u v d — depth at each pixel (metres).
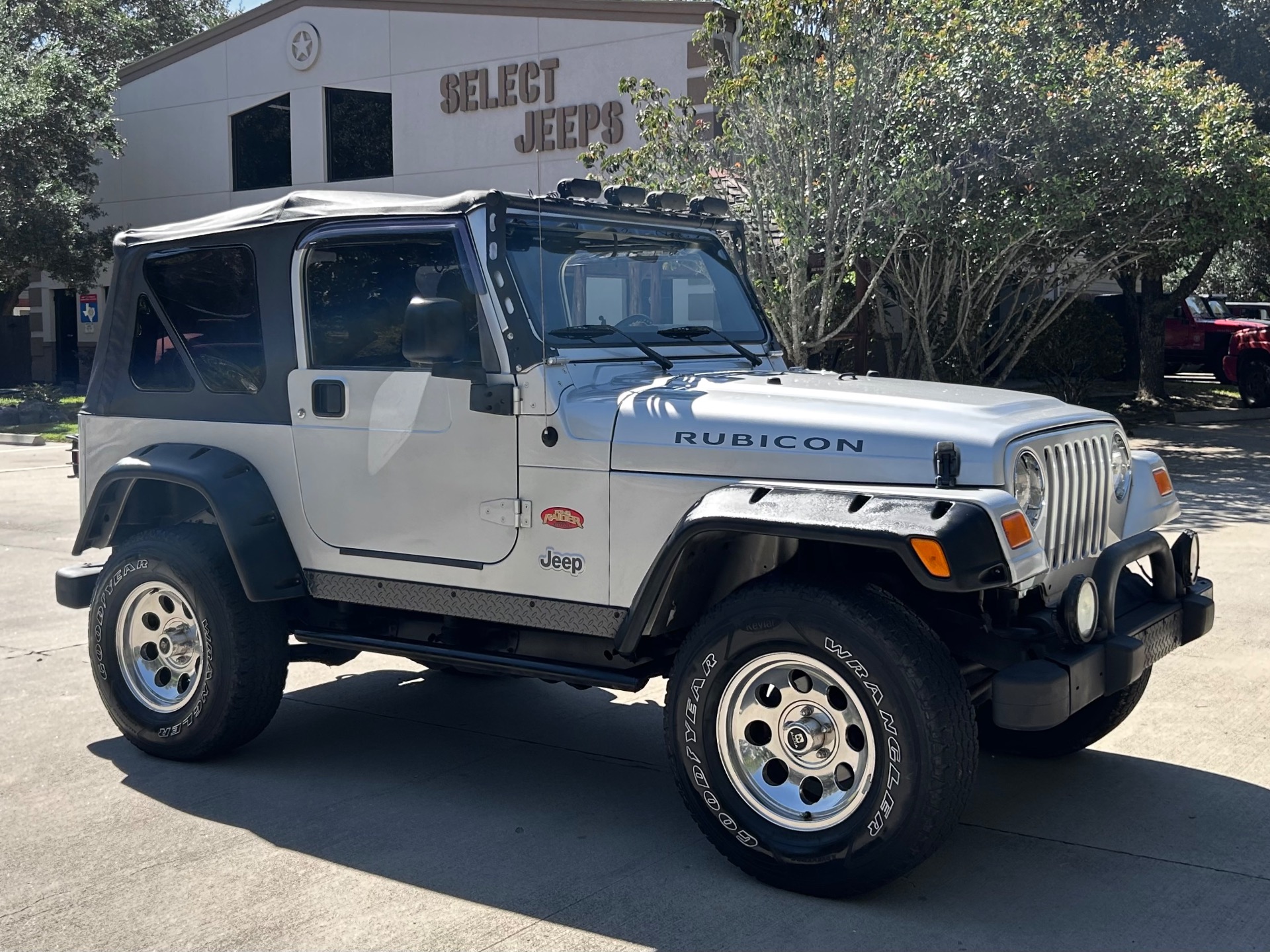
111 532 5.21
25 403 21.27
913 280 14.48
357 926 3.55
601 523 4.09
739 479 3.87
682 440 3.96
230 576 4.81
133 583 4.96
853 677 3.54
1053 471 3.93
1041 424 3.90
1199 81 15.85
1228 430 17.67
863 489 3.63
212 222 5.00
